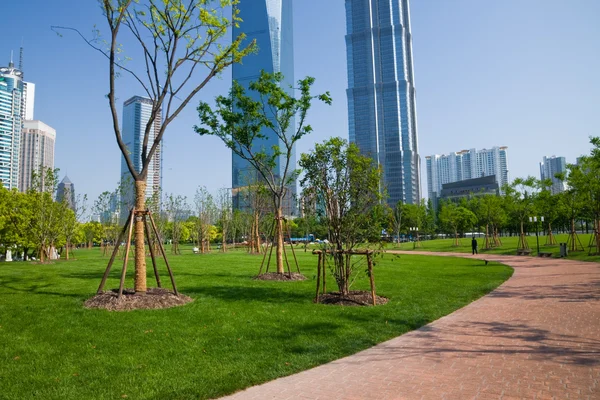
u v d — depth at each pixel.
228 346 7.11
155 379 5.59
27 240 32.84
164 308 10.14
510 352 6.68
